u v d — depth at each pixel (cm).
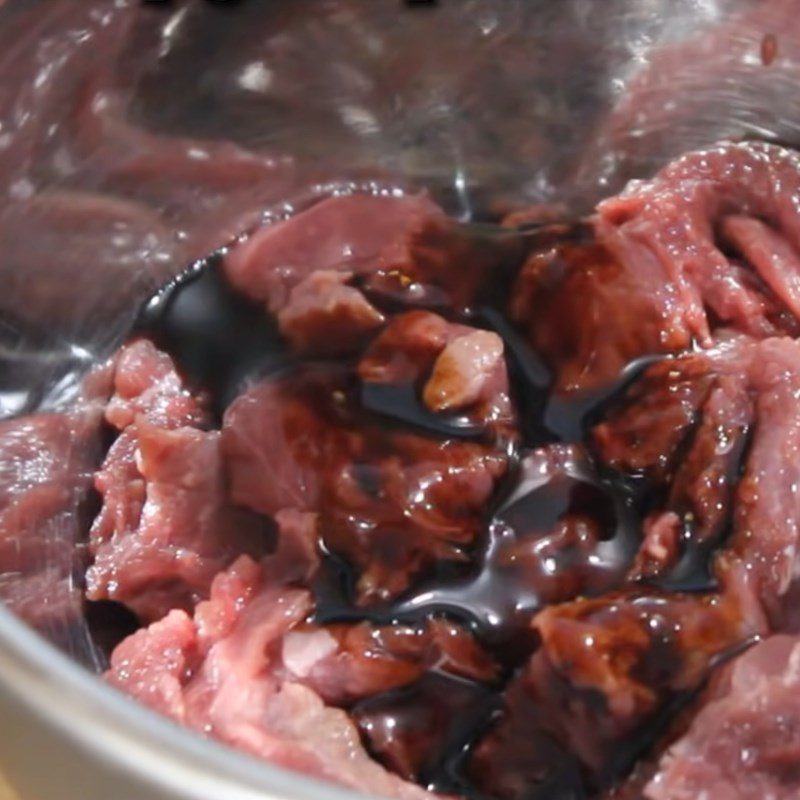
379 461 48
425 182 56
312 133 55
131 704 39
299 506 48
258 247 54
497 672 47
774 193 53
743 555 47
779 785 44
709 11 54
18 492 50
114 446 51
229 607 48
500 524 48
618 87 55
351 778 45
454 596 47
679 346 51
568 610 46
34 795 40
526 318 52
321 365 51
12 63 48
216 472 49
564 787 46
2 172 49
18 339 51
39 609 49
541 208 56
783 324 52
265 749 45
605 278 52
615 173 56
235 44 52
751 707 44
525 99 55
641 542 48
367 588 47
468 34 54
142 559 49
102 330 53
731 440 48
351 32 53
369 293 53
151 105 52
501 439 49
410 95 55
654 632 45
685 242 53
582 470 49
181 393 52
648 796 44
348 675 46
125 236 53
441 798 45
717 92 55
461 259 54
